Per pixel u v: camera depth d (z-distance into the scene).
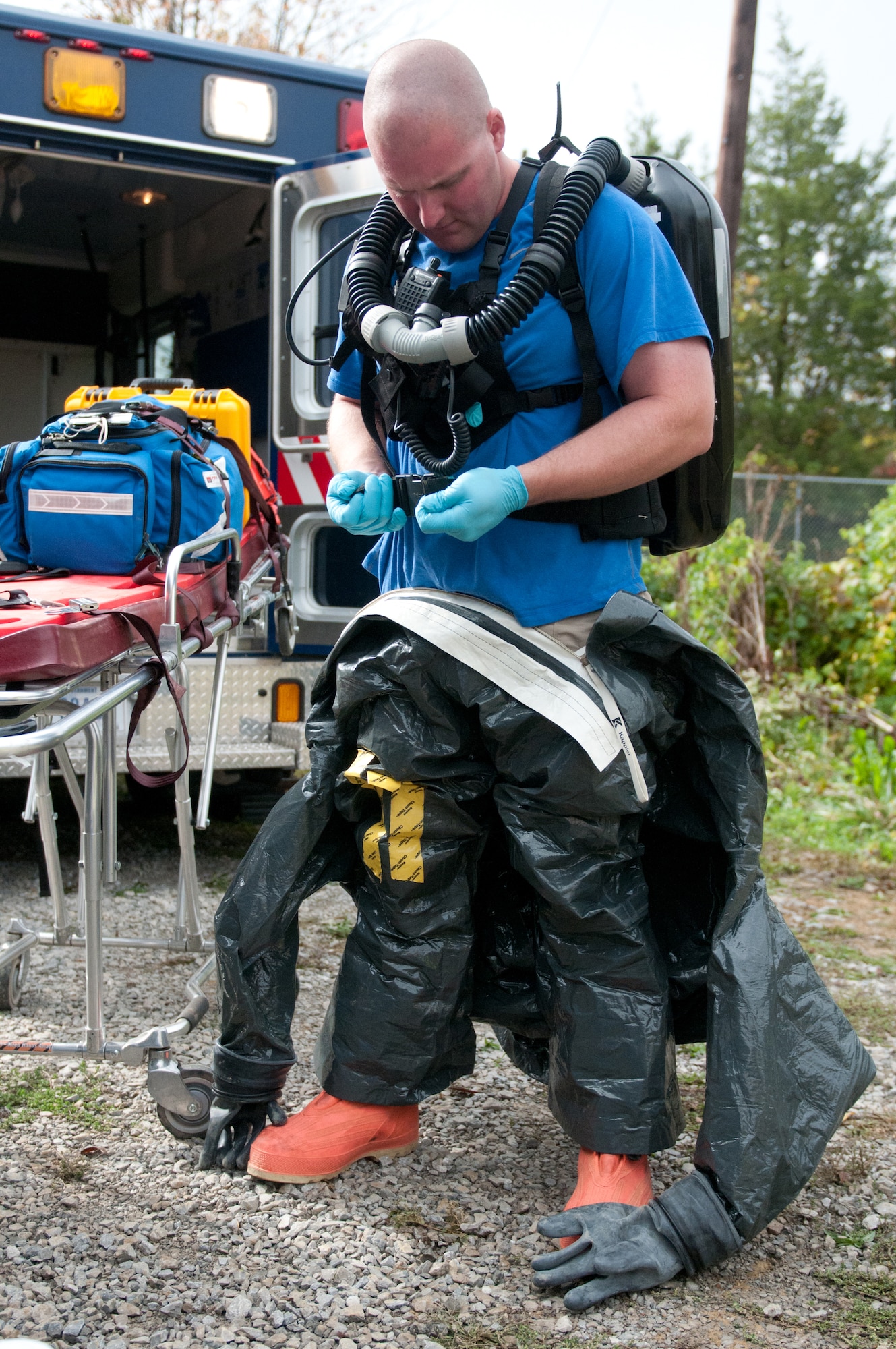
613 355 2.22
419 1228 2.38
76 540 2.85
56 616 2.15
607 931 2.31
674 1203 2.21
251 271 6.10
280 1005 2.51
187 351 6.95
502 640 2.28
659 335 2.18
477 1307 2.14
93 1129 2.75
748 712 2.31
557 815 2.29
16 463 2.93
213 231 6.49
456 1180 2.58
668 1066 2.34
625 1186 2.32
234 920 2.41
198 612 2.84
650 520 2.37
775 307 39.31
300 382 4.98
